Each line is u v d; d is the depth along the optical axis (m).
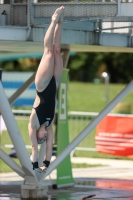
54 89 17.66
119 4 18.70
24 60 95.69
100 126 32.41
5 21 19.58
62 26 18.92
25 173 19.69
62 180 22.58
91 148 33.88
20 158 18.98
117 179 25.06
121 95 20.45
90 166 29.11
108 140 32.09
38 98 17.73
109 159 32.00
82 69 101.44
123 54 98.56
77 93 83.38
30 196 19.78
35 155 18.25
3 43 20.45
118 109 43.44
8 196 20.56
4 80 37.88
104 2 18.94
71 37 19.95
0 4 19.77
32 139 18.06
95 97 79.69
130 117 31.45
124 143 31.58
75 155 33.22
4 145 33.44
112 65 99.69
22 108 52.47
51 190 21.92
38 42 19.52
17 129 18.56
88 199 20.02
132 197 20.59
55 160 19.86
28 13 18.81
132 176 26.02
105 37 21.39
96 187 22.81
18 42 19.64
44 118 17.73
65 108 22.09
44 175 19.66
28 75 37.72
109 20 20.34
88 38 20.75
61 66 17.66
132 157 31.42
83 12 19.25
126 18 19.42
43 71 17.30
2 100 18.08
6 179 25.17
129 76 99.00
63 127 21.97
